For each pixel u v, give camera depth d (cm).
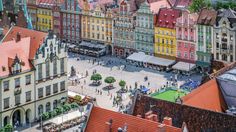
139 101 12256
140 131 10700
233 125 10762
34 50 18200
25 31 19112
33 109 18250
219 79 13712
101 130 11225
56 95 18950
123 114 11094
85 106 18988
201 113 11238
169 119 10956
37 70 18175
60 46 18762
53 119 17888
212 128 11019
